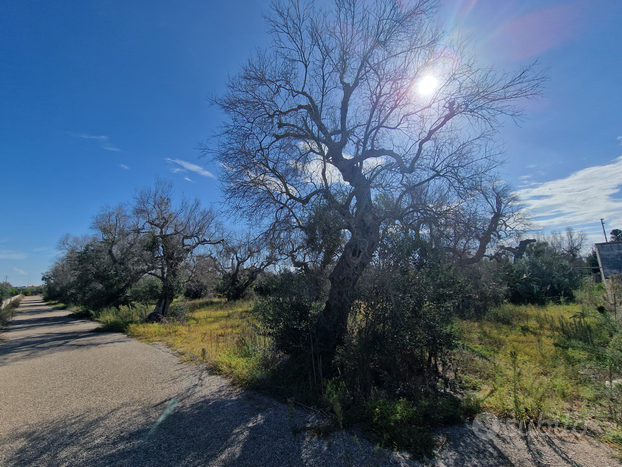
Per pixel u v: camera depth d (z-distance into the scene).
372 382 5.56
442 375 6.22
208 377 6.70
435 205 7.04
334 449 3.79
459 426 4.38
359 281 6.70
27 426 4.52
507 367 6.38
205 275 23.33
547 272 21.11
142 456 3.66
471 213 7.34
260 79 7.87
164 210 20.28
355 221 6.91
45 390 6.18
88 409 5.12
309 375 5.84
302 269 7.74
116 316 18.77
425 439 3.92
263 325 6.96
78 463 3.53
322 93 7.92
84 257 25.73
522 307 15.91
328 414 4.70
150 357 8.94
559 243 42.69
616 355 5.33
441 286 6.50
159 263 20.31
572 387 5.34
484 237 10.08
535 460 3.54
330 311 6.79
